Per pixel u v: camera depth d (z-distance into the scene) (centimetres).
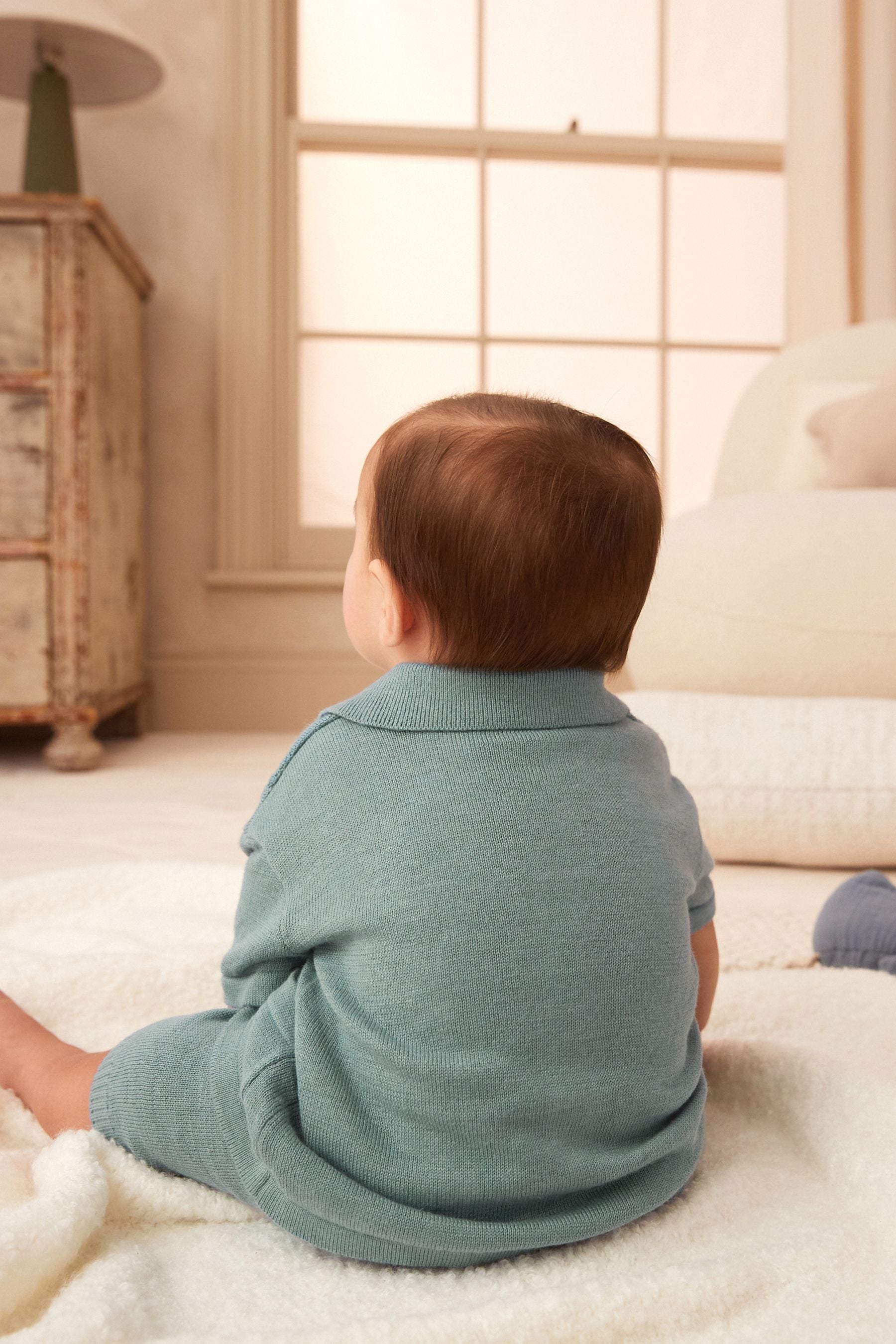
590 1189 56
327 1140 54
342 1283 53
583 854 55
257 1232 59
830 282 293
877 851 141
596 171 303
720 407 311
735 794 141
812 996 90
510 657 56
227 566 285
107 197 280
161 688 285
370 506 59
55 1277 52
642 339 307
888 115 292
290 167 290
